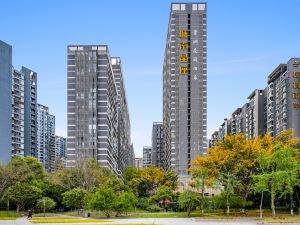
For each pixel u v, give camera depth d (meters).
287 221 63.47
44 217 93.81
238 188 92.38
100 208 90.25
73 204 115.75
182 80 197.00
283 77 181.75
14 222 73.19
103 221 74.31
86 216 94.56
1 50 180.25
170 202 122.94
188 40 199.88
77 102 185.12
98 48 188.88
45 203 114.12
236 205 93.81
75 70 187.00
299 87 175.12
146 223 67.69
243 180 94.44
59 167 158.88
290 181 75.69
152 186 146.75
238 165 91.69
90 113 184.12
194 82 197.00
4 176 109.62
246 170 92.06
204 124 194.00
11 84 186.75
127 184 146.75
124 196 94.19
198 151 191.75
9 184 112.88
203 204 90.62
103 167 161.12
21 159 135.50
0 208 123.94
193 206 94.56
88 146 182.00
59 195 128.00
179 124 194.00
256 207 107.00
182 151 191.75
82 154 181.38
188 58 198.88
